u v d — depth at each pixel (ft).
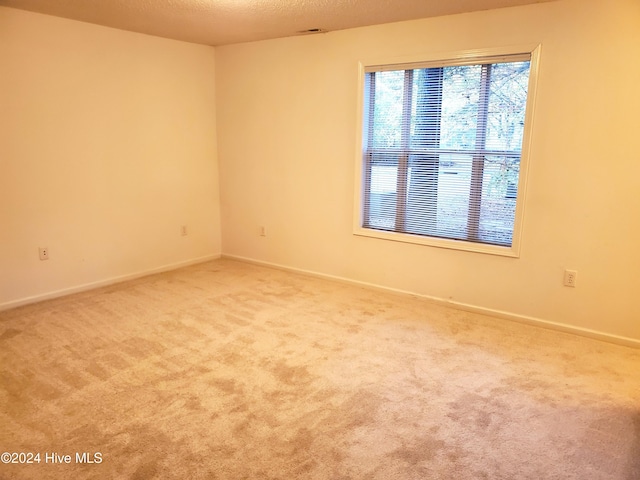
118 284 13.97
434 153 12.03
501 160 11.09
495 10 10.41
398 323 11.09
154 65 14.21
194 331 10.48
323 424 7.06
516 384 8.34
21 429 6.85
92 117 12.91
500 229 11.37
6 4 10.61
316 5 10.33
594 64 9.50
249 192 16.07
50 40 11.76
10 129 11.35
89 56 12.60
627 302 9.91
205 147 16.22
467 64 11.04
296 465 6.16
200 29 13.01
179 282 14.21
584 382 8.45
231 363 8.97
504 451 6.52
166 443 6.57
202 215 16.52
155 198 14.90
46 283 12.53
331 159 13.82
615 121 9.48
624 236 9.75
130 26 12.77
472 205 11.68
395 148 12.66
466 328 10.85
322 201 14.28
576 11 9.51
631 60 9.16
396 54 12.01
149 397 7.73
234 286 13.85
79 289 13.25
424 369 8.84
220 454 6.35
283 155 14.89
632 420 7.29
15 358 9.07
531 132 10.35
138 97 13.94
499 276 11.38
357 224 13.58
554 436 6.87
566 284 10.52
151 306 12.07
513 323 11.19
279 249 15.69
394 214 13.03
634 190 9.51
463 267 11.89
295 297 12.91
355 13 10.97
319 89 13.64
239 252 16.90
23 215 11.85
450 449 6.54
